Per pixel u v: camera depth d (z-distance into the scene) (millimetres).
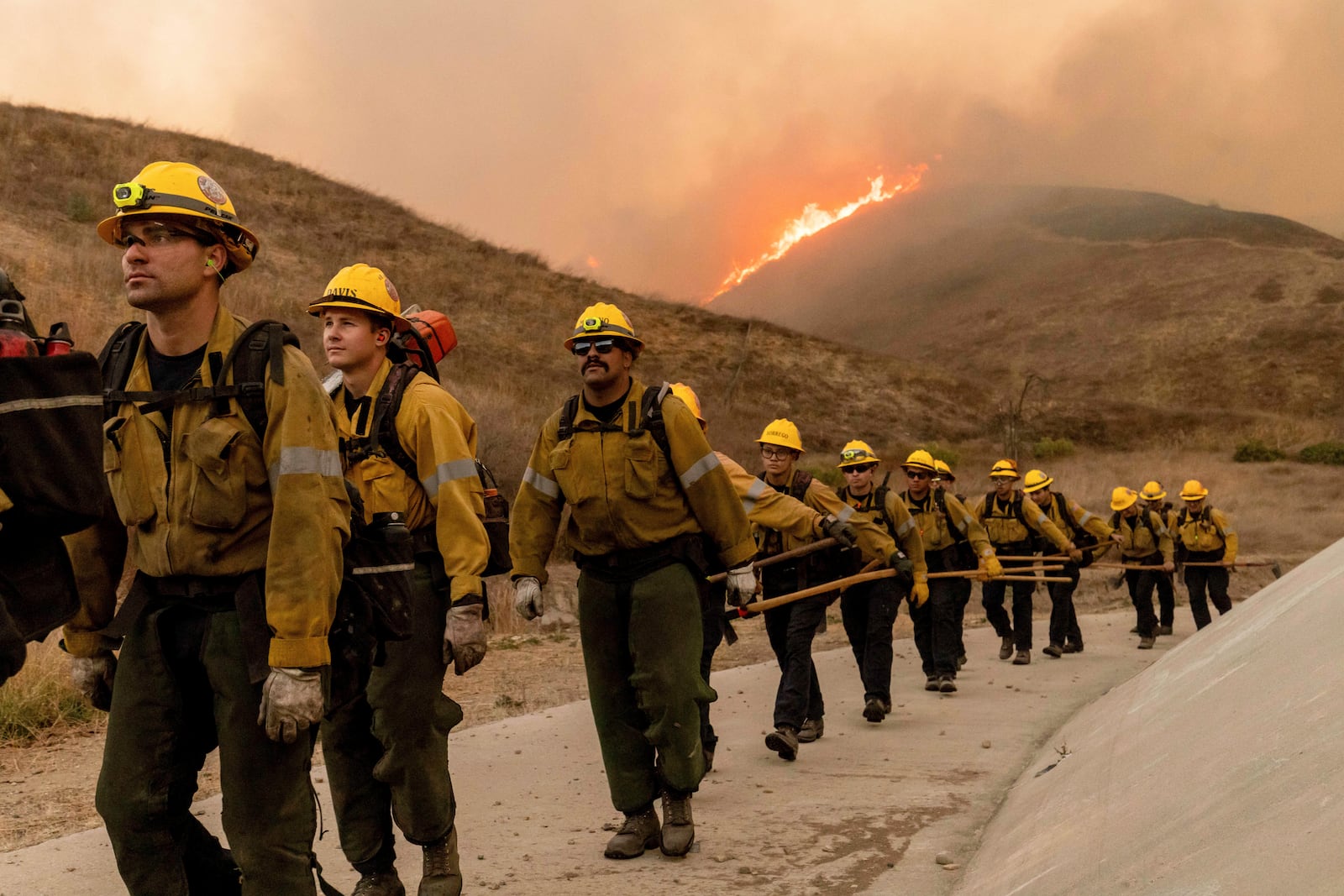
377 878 3604
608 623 4434
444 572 3584
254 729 2432
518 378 30688
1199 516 12547
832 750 6398
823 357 48375
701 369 43750
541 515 4582
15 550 2094
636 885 3959
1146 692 5035
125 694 2504
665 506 4352
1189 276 119312
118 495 2500
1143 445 46312
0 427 2000
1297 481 35375
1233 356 91500
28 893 3809
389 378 3629
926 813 4941
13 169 31672
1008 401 42656
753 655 10922
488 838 4594
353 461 3520
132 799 2486
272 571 2371
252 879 2465
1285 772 2346
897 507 7441
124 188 2432
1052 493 11602
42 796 5301
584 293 46688
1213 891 2051
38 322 17188
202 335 2543
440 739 3539
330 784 3594
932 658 8984
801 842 4488
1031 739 6668
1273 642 3623
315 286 33656
